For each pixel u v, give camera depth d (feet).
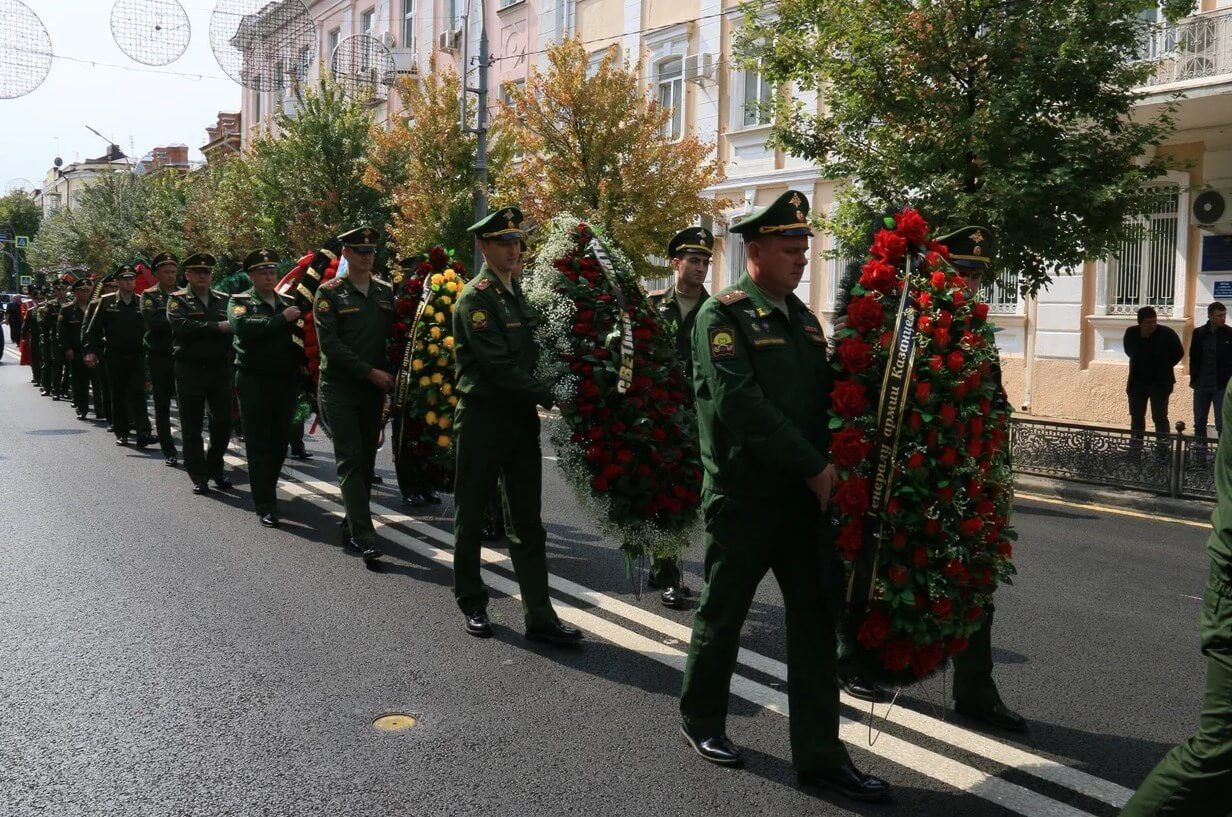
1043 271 35.19
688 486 17.88
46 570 21.36
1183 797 9.25
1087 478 34.06
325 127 73.77
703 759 12.95
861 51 36.40
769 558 12.39
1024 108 33.96
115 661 16.19
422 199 62.49
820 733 12.17
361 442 22.91
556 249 18.51
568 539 25.16
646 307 18.30
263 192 75.20
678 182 50.31
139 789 12.05
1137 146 34.58
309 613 18.76
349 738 13.48
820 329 12.59
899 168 35.53
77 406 50.06
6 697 14.75
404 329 23.11
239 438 39.88
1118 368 48.88
